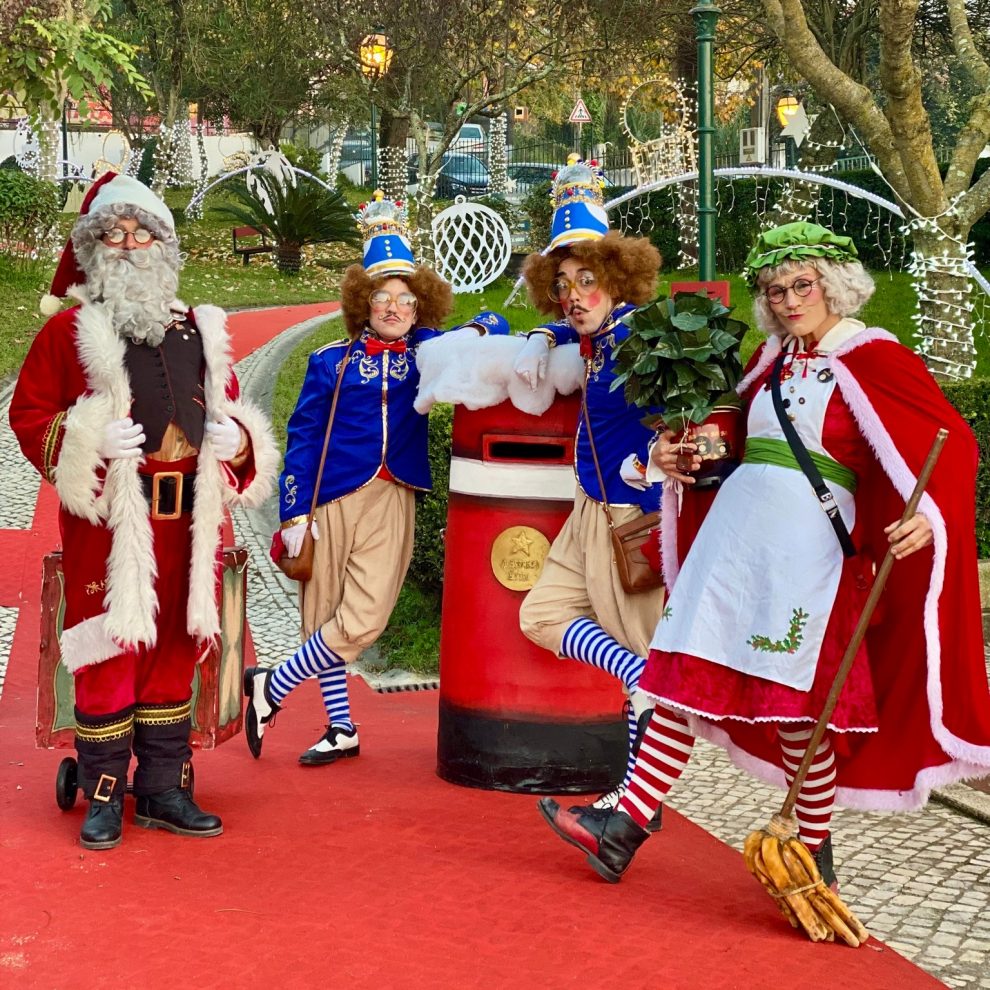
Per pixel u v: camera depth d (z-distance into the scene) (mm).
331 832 4195
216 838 4117
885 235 16234
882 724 3551
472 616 4645
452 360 4605
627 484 4234
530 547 4578
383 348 4910
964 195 8586
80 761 4105
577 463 4383
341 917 3525
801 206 14695
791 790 3488
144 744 4188
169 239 4148
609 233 4379
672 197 18734
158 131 31531
